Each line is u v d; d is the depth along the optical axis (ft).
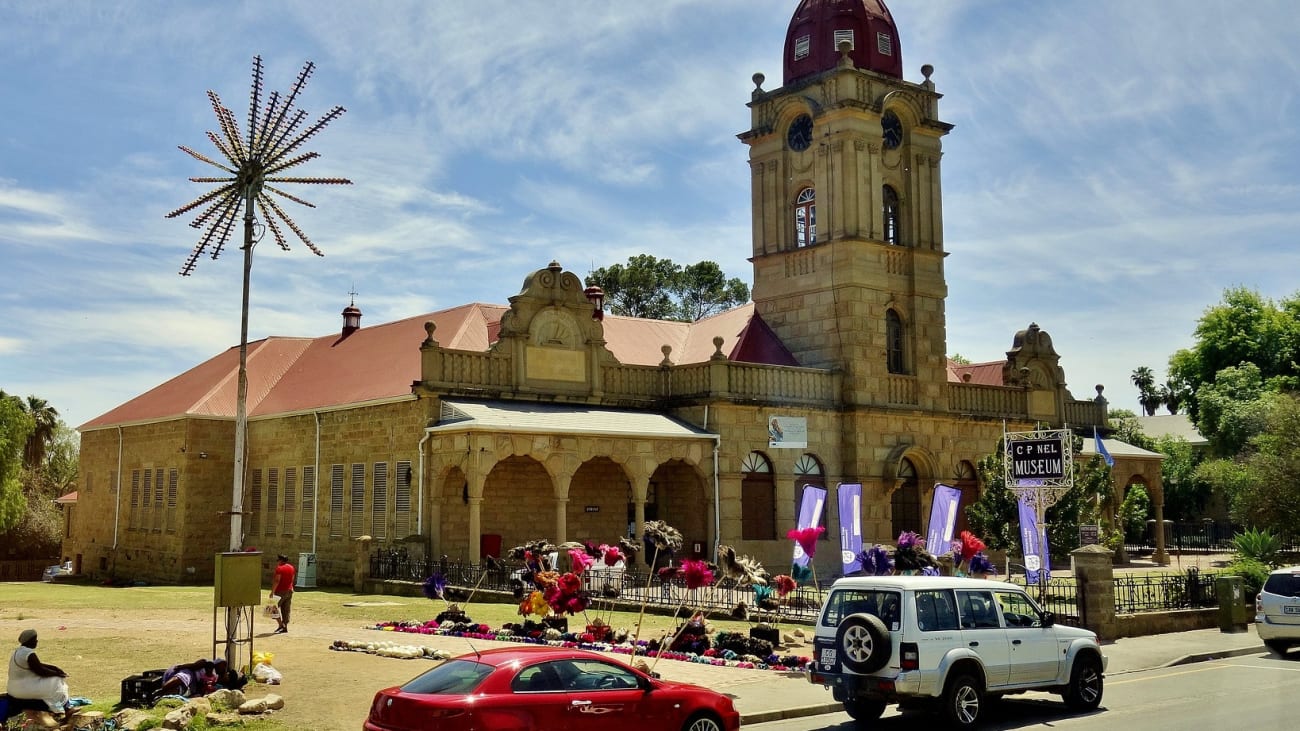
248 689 61.67
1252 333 264.11
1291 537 152.87
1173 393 431.84
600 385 141.28
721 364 141.08
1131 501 183.11
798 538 83.20
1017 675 58.95
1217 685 69.51
